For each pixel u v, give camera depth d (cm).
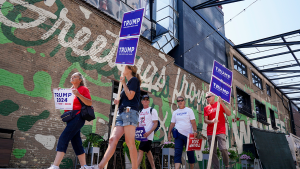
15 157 589
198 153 1192
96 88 823
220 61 1891
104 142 714
